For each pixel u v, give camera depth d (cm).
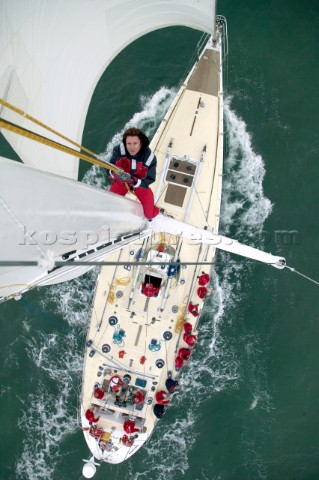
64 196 394
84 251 543
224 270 1730
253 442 1678
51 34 808
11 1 679
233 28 1789
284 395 1691
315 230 1728
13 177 317
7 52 705
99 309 1443
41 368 1705
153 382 1427
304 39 1798
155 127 1747
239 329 1711
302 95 1762
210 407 1694
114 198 613
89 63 981
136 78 1764
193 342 1411
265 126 1752
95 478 1664
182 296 1442
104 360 1437
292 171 1742
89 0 858
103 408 1437
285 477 1661
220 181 1481
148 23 1159
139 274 1427
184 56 1772
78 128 981
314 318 1709
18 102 759
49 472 1664
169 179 1475
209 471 1673
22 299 1502
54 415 1691
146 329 1434
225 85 1753
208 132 1497
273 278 1722
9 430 1681
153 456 1684
